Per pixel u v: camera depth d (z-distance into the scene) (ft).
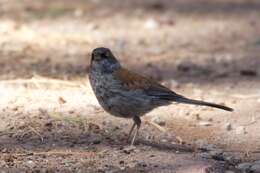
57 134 38.40
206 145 37.52
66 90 46.14
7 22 66.59
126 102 36.42
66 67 52.80
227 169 34.32
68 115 41.24
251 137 38.96
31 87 46.60
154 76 51.49
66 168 33.81
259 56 58.85
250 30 67.77
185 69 53.98
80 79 49.08
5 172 33.14
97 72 36.58
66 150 36.22
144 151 36.24
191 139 38.55
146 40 63.00
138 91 36.32
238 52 60.13
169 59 57.00
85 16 70.54
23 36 62.28
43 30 64.64
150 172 33.37
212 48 61.26
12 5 74.08
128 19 70.18
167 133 39.32
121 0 78.89
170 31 66.44
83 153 35.81
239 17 72.90
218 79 51.16
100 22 68.54
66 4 75.31
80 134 38.55
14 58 54.90
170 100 36.40
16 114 41.09
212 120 41.50
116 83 36.29
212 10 75.82
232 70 54.03
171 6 77.15
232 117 41.91
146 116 41.81
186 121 41.24
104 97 36.73
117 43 61.52
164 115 42.14
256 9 77.25
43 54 56.75
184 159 35.09
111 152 36.06
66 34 63.62
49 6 73.77
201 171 33.45
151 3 78.07
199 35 65.57
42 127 39.22
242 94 46.73
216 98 45.68
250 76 52.21
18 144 36.88
